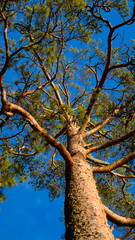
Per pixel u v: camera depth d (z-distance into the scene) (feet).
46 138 14.64
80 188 13.39
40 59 15.19
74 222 11.23
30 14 14.56
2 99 13.67
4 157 16.26
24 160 21.39
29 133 18.07
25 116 14.33
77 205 12.17
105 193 26.91
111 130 22.75
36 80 14.58
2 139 16.24
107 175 27.48
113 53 24.58
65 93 25.21
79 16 21.29
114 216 13.91
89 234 10.32
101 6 21.20
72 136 19.58
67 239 10.78
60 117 15.92
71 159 15.47
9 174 15.94
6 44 13.12
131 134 16.33
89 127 25.58
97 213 11.66
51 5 14.64
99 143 28.66
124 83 21.63
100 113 22.35
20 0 14.11
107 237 10.37
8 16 13.79
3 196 15.33
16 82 15.06
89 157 21.62
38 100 15.08
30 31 15.55
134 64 20.40
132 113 19.95
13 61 14.90
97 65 24.20
